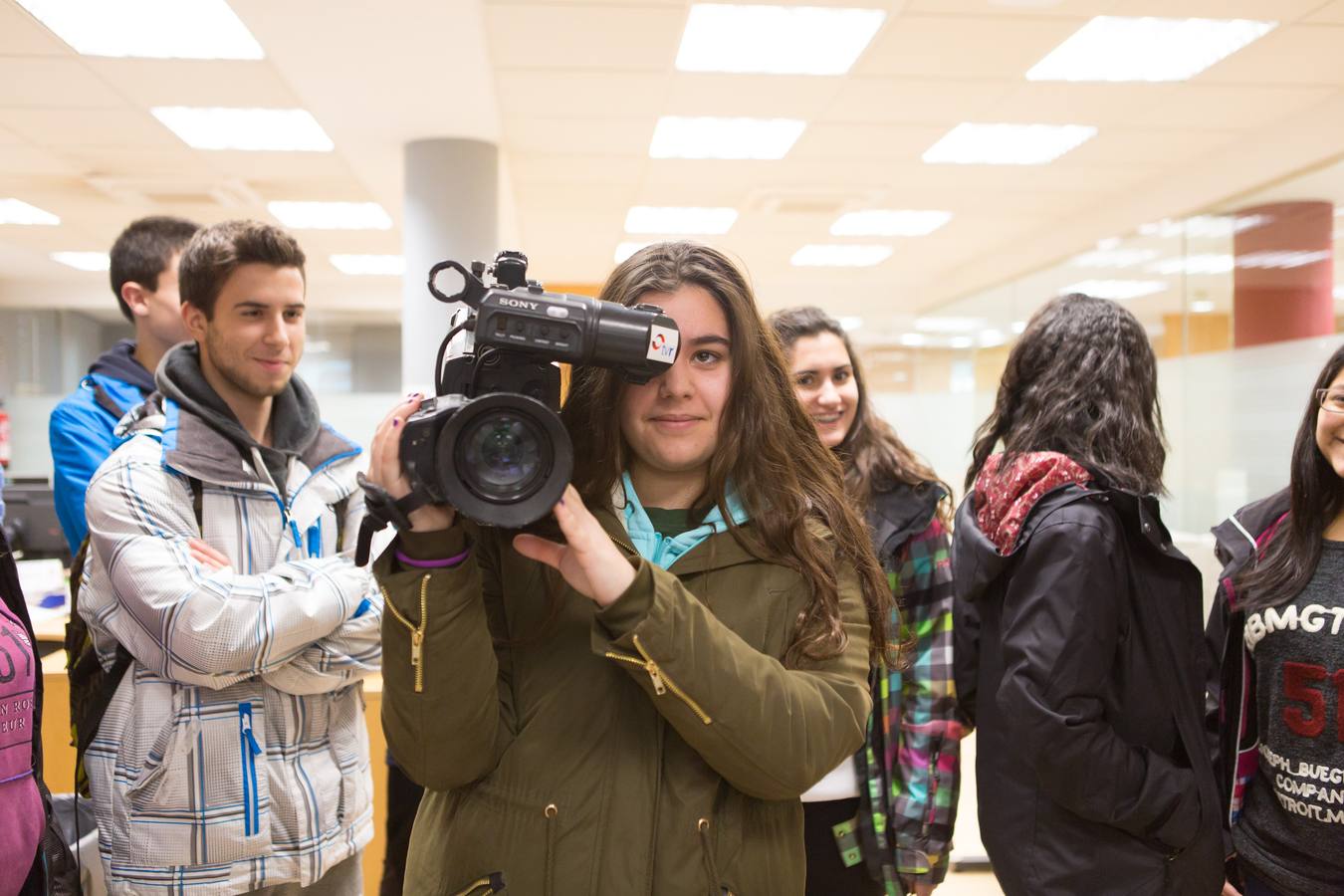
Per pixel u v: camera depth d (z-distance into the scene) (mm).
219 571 1192
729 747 765
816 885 1431
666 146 4508
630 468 956
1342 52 3383
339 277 7891
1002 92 3775
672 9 3023
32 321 7953
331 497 1424
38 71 3516
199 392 1312
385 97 3721
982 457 1645
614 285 921
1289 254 3998
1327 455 1286
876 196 5352
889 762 1473
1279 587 1337
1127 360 1431
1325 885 1274
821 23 3203
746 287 925
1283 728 1310
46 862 1069
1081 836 1265
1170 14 3111
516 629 875
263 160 4625
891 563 1562
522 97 3797
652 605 748
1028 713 1224
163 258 1893
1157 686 1280
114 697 1219
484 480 732
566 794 809
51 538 3449
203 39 3293
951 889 2658
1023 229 6180
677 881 796
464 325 862
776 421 924
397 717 797
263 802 1213
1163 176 4914
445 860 833
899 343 8562
